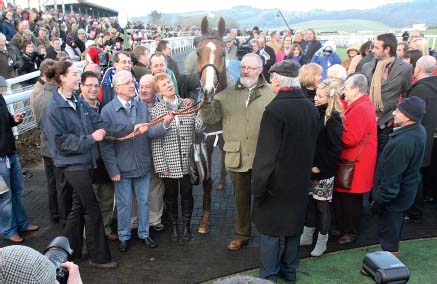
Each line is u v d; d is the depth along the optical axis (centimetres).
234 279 93
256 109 322
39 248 360
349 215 356
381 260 120
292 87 263
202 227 385
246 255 346
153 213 386
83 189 307
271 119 255
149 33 1908
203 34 401
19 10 1160
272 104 260
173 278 312
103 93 407
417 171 298
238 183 339
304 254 345
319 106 318
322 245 336
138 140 338
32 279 92
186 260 338
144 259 341
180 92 452
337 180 344
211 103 326
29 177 546
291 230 272
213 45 344
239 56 831
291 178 263
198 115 351
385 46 440
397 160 288
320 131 311
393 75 442
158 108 348
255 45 845
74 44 1057
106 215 372
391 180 291
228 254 347
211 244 364
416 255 340
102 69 641
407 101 291
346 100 339
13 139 360
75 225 321
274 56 854
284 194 266
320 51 732
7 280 91
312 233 355
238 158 329
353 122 327
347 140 329
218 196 471
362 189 344
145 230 359
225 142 339
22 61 783
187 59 448
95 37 1202
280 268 298
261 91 326
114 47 1079
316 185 321
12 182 371
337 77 327
